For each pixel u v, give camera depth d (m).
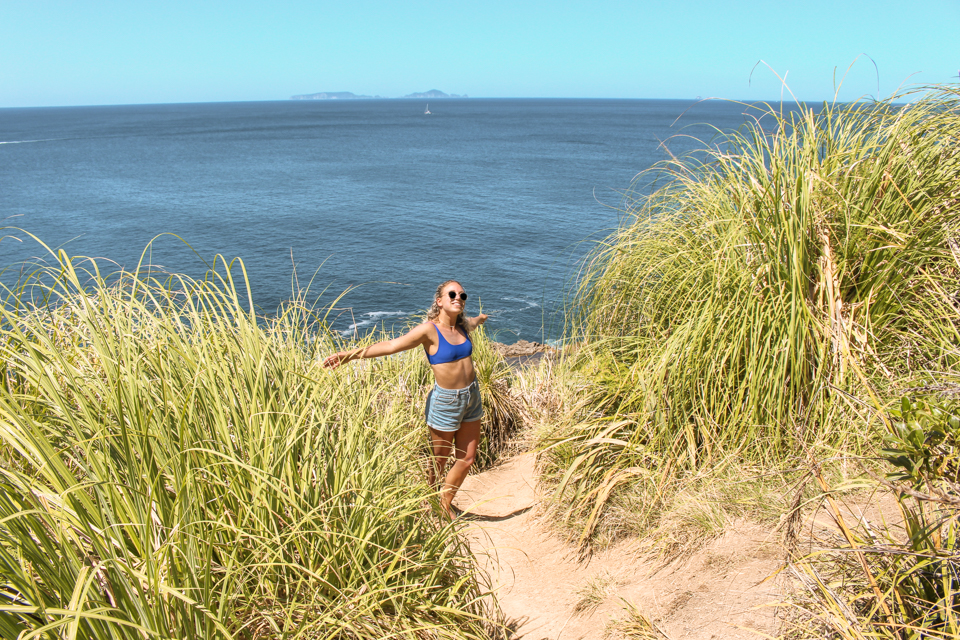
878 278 3.74
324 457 2.65
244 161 103.19
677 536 3.32
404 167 90.75
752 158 4.16
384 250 36.50
